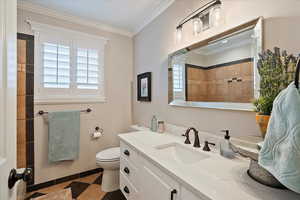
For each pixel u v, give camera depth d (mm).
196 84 1391
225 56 1149
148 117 2156
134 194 1252
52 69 1961
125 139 1450
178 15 1606
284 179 478
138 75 2389
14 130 570
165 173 853
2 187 476
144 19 2150
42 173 1891
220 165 865
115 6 1859
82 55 2180
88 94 2227
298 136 461
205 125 1326
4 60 501
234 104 1088
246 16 1021
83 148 2170
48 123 1917
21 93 1749
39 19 1874
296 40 808
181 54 1557
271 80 715
